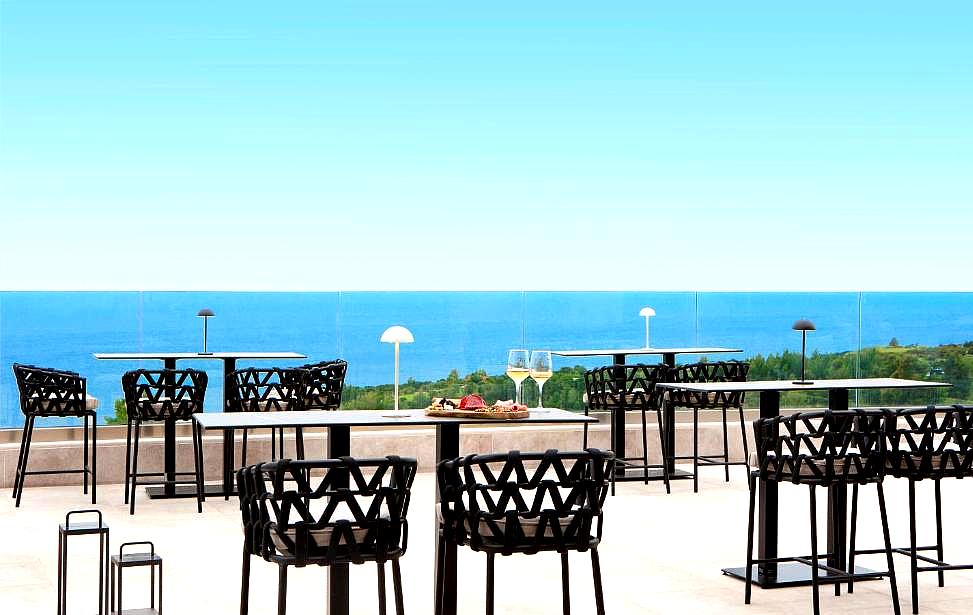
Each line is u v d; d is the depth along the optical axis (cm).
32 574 621
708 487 940
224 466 867
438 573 495
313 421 494
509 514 422
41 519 780
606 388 1048
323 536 402
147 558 449
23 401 830
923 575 628
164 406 826
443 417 514
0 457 895
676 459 944
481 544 424
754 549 698
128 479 836
